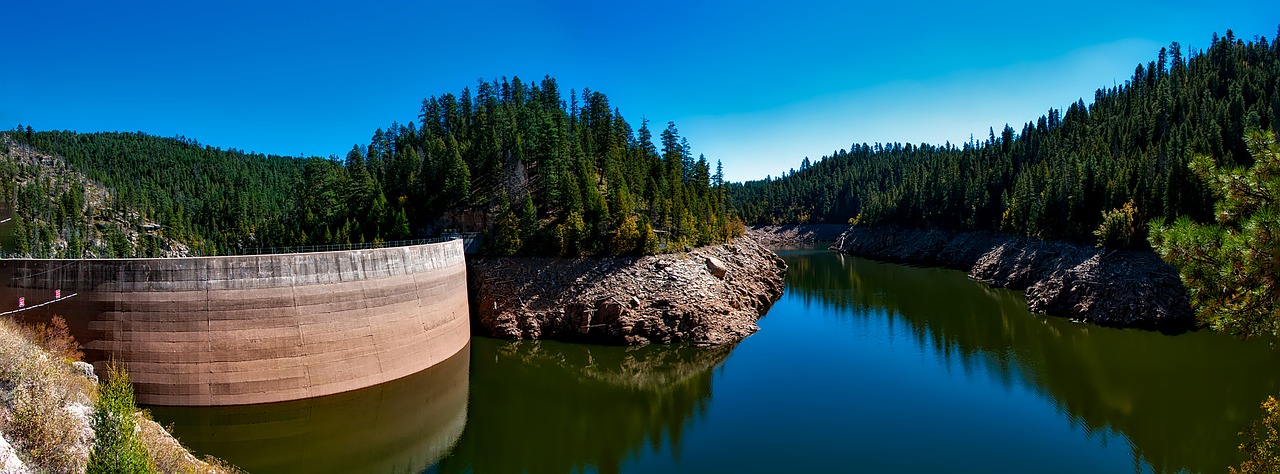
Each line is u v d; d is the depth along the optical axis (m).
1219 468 38.66
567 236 79.12
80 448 22.45
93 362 47.12
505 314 74.19
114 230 155.62
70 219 158.50
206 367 47.12
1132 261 77.69
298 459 44.97
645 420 50.34
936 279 116.94
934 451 41.91
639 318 70.44
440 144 106.44
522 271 78.25
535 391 57.19
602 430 49.00
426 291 59.59
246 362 47.84
